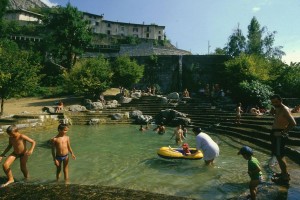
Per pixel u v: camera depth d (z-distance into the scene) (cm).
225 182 776
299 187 628
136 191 604
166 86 3706
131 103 2880
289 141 1111
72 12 4422
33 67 2234
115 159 1097
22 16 7244
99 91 2995
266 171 816
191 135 1773
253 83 2555
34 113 2308
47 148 1301
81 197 559
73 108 2567
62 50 4484
